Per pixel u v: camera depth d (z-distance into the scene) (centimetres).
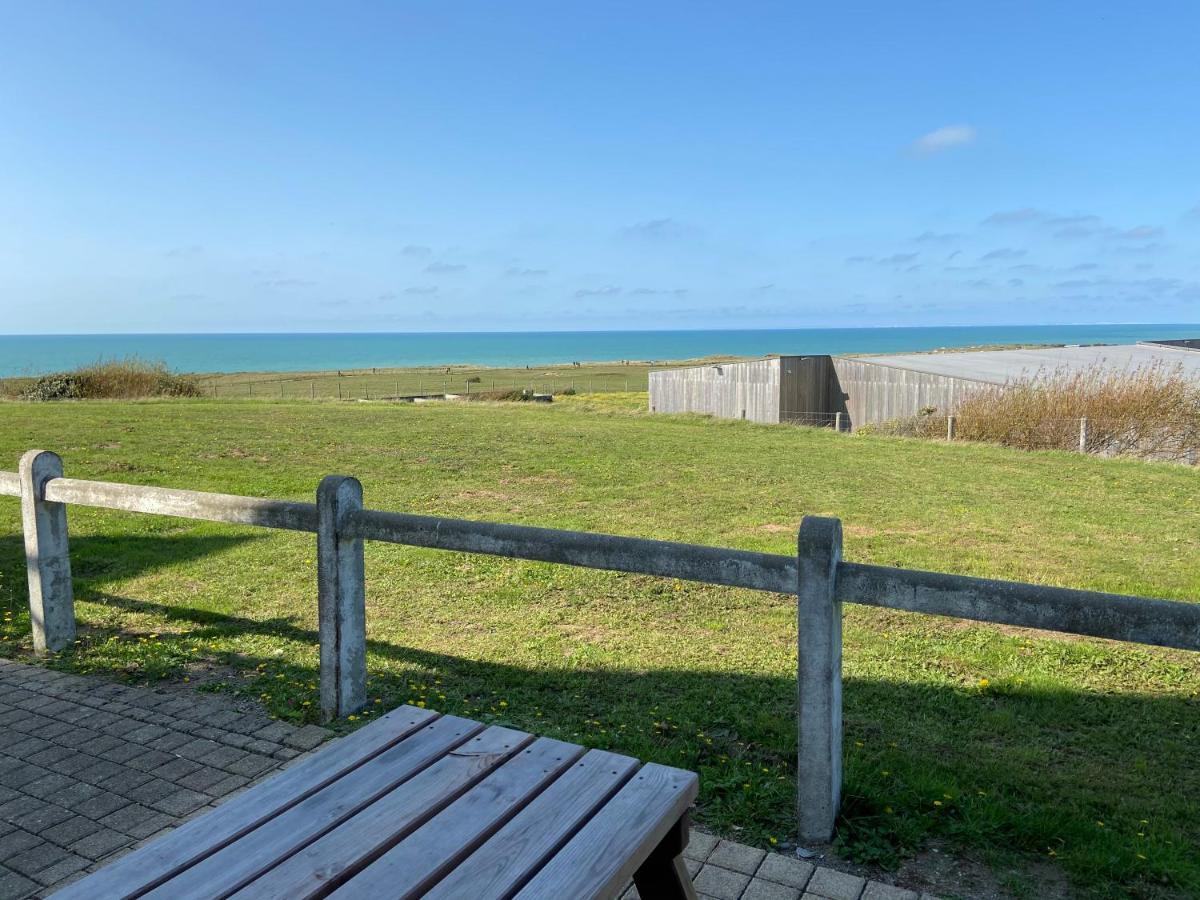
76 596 645
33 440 1398
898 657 537
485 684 483
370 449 1423
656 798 211
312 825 196
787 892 286
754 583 321
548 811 204
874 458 1442
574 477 1211
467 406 2312
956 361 3206
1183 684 496
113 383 2589
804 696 312
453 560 756
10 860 307
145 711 435
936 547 839
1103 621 269
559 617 609
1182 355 3438
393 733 243
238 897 171
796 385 3070
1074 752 409
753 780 360
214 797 350
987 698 472
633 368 11000
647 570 342
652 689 477
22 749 393
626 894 285
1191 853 316
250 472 1195
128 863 181
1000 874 299
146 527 874
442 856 185
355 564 424
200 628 576
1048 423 1789
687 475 1239
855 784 345
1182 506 1066
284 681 477
